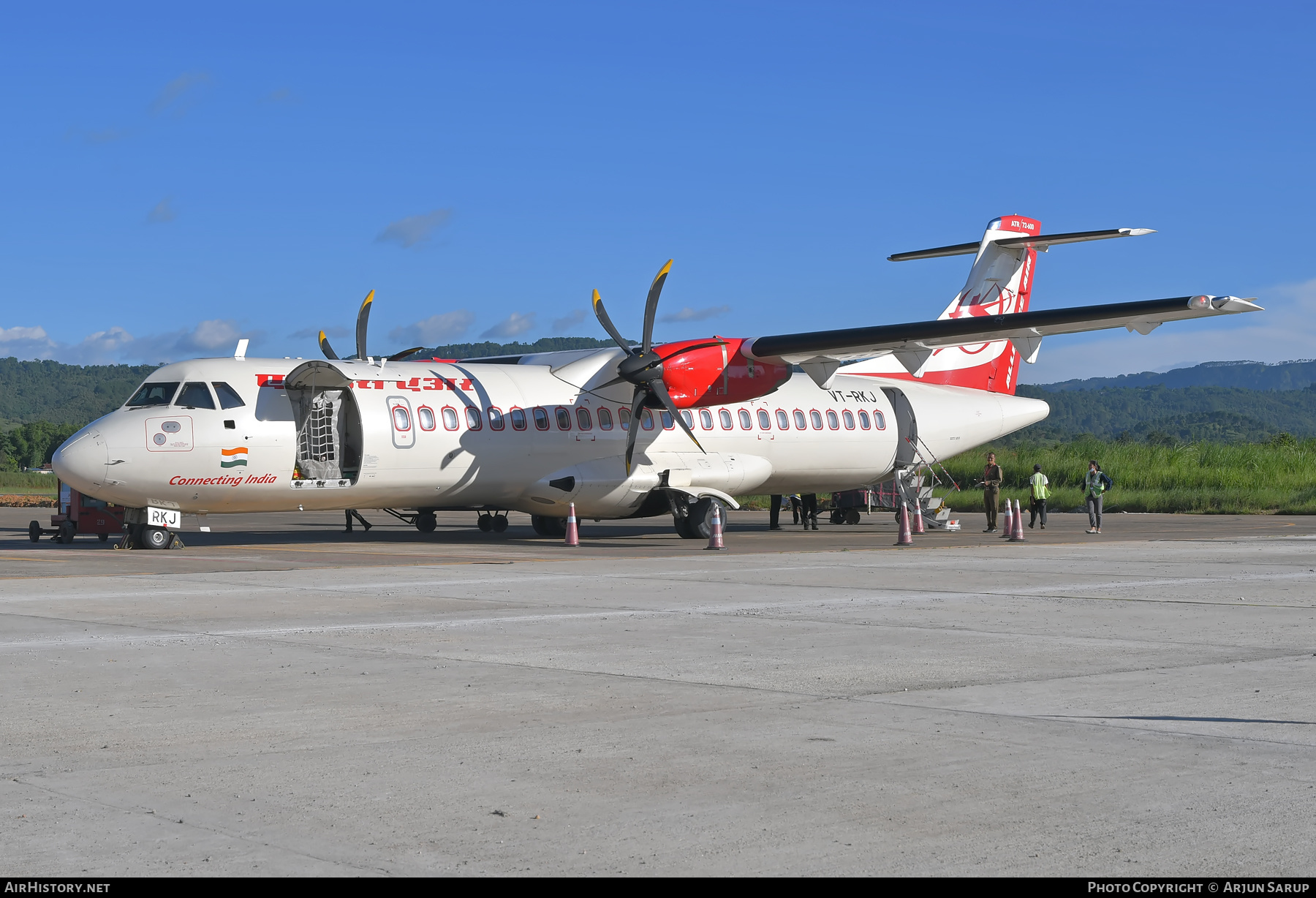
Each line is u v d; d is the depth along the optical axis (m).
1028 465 50.41
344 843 4.84
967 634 10.61
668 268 22.72
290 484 21.55
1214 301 19.53
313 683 8.25
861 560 18.81
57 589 14.17
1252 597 13.47
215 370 21.34
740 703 7.59
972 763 6.04
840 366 24.27
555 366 24.92
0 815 5.18
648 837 4.92
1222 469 47.84
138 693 7.88
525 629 10.91
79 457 20.05
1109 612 12.16
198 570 17.00
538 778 5.80
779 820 5.14
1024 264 29.67
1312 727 6.85
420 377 22.83
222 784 5.69
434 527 27.81
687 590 14.24
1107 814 5.20
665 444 25.34
